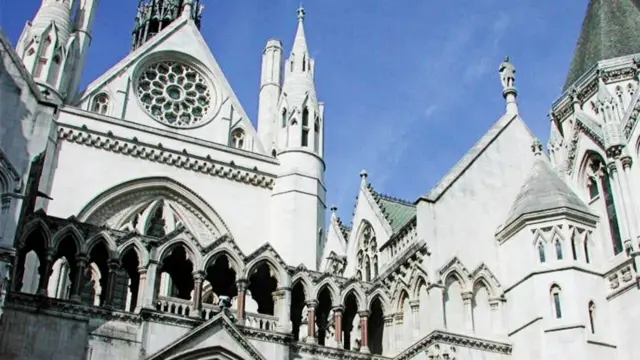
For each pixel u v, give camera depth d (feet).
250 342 126.93
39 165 132.05
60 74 186.70
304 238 185.26
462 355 136.36
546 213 146.30
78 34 209.15
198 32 215.72
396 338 146.30
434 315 138.10
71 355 114.93
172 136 188.14
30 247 127.13
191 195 184.03
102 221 174.50
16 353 112.37
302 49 216.74
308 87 208.85
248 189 191.42
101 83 193.57
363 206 188.96
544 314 137.69
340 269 189.47
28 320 115.24
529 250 144.97
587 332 135.13
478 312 144.05
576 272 140.87
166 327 122.42
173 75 207.62
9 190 117.70
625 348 135.74
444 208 150.61
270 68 234.99
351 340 161.68
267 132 221.66
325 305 149.38
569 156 161.99
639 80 150.00
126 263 135.74
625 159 145.07
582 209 148.56
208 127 201.16
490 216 155.12
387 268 155.74
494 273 149.48
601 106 153.48
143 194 181.78
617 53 162.91
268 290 145.79
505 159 163.43
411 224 154.40
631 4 172.35
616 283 141.08
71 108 180.04
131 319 121.80
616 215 145.89
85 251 124.98
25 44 186.39
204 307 133.18
